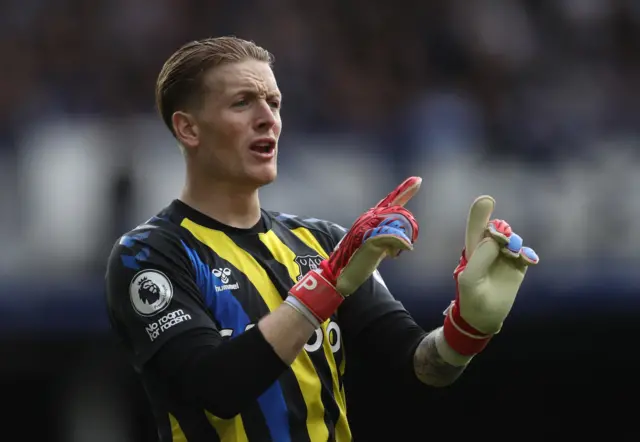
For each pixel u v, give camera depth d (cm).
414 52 3147
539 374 2250
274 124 957
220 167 952
